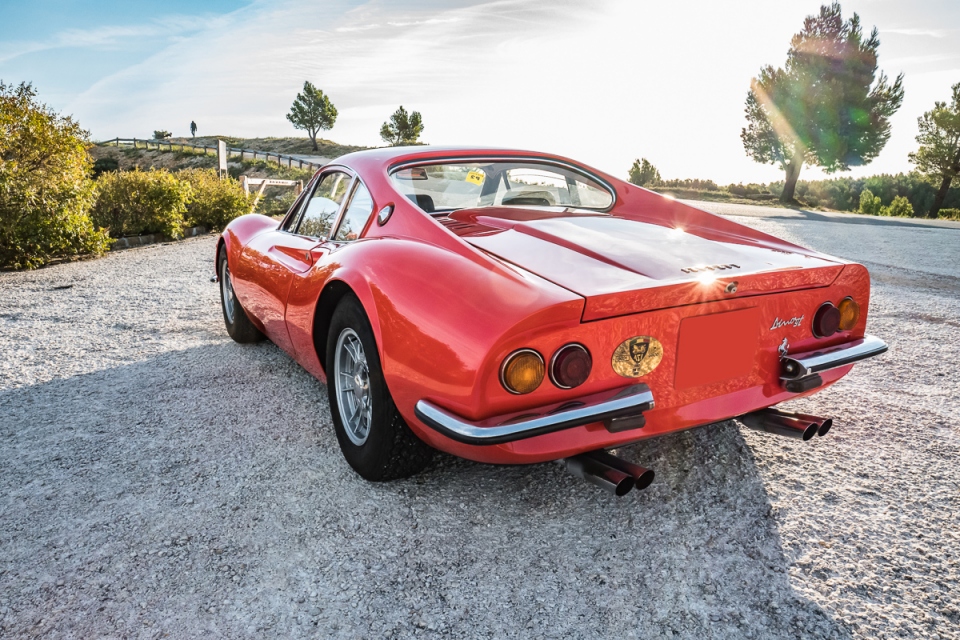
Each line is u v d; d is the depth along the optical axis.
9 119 7.69
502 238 2.25
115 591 1.77
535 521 2.10
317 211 3.08
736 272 1.98
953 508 2.16
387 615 1.67
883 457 2.54
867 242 11.38
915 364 3.79
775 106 35.00
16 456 2.60
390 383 2.00
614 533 2.02
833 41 33.88
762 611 1.67
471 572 1.84
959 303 5.68
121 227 10.23
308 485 2.34
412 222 2.31
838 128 33.84
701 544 1.96
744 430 2.79
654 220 2.81
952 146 36.75
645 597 1.73
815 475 2.39
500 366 1.70
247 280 3.56
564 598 1.73
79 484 2.37
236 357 3.94
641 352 1.86
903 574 1.81
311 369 2.91
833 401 3.16
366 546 1.97
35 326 4.77
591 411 1.75
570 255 2.09
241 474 2.43
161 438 2.76
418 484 2.34
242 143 67.75
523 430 1.68
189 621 1.66
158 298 5.75
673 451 2.57
